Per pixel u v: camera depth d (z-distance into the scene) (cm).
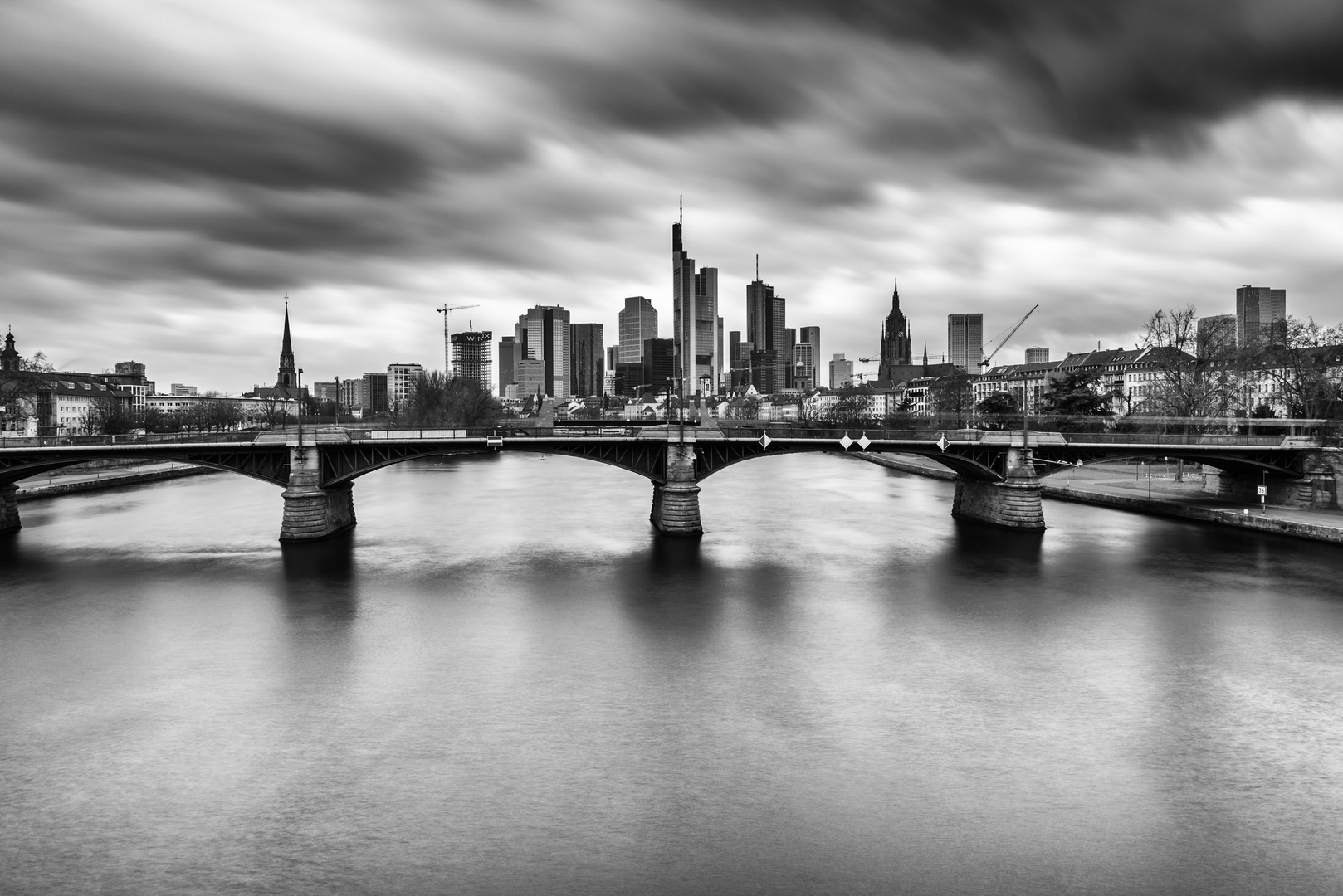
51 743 3562
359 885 2583
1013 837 2830
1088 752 3447
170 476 15850
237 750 3488
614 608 5666
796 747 3509
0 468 7694
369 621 5359
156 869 2666
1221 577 6500
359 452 8481
